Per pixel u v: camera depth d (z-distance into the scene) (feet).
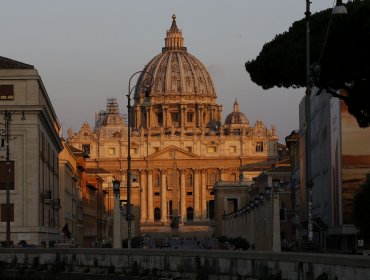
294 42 195.31
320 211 432.66
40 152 323.57
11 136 314.55
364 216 282.77
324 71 191.62
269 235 295.07
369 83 191.62
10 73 315.37
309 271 127.24
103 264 197.98
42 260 213.46
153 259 180.45
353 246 353.72
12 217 314.76
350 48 185.47
